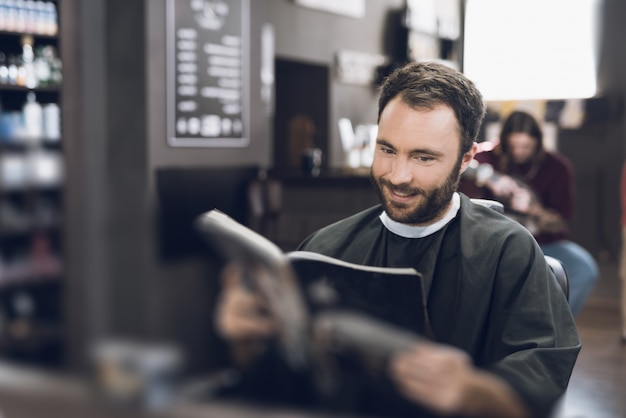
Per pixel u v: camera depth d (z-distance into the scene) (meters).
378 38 8.15
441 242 1.31
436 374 0.65
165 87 4.92
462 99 1.21
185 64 5.07
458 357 0.66
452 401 0.65
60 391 0.58
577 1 7.19
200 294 0.63
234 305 0.63
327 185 5.10
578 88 7.21
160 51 4.86
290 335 0.63
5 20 4.58
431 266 1.30
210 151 5.36
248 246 0.69
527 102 7.05
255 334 0.62
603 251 6.99
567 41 7.23
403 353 0.65
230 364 0.60
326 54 7.42
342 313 0.67
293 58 6.96
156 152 4.84
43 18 4.70
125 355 0.57
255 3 5.80
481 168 3.52
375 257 1.36
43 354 0.60
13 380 0.58
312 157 5.64
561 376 1.23
